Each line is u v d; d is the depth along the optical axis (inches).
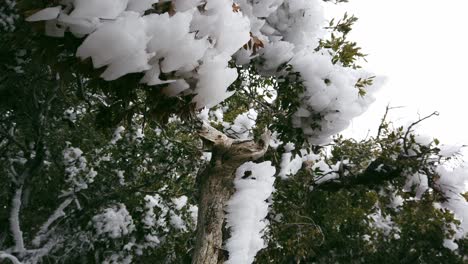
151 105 71.9
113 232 337.1
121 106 83.7
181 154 291.7
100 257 366.0
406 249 395.2
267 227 228.4
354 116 171.5
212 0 69.5
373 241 368.2
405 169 239.5
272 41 179.6
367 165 278.4
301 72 167.5
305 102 169.8
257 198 149.1
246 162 158.2
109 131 307.6
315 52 195.9
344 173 267.9
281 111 189.2
